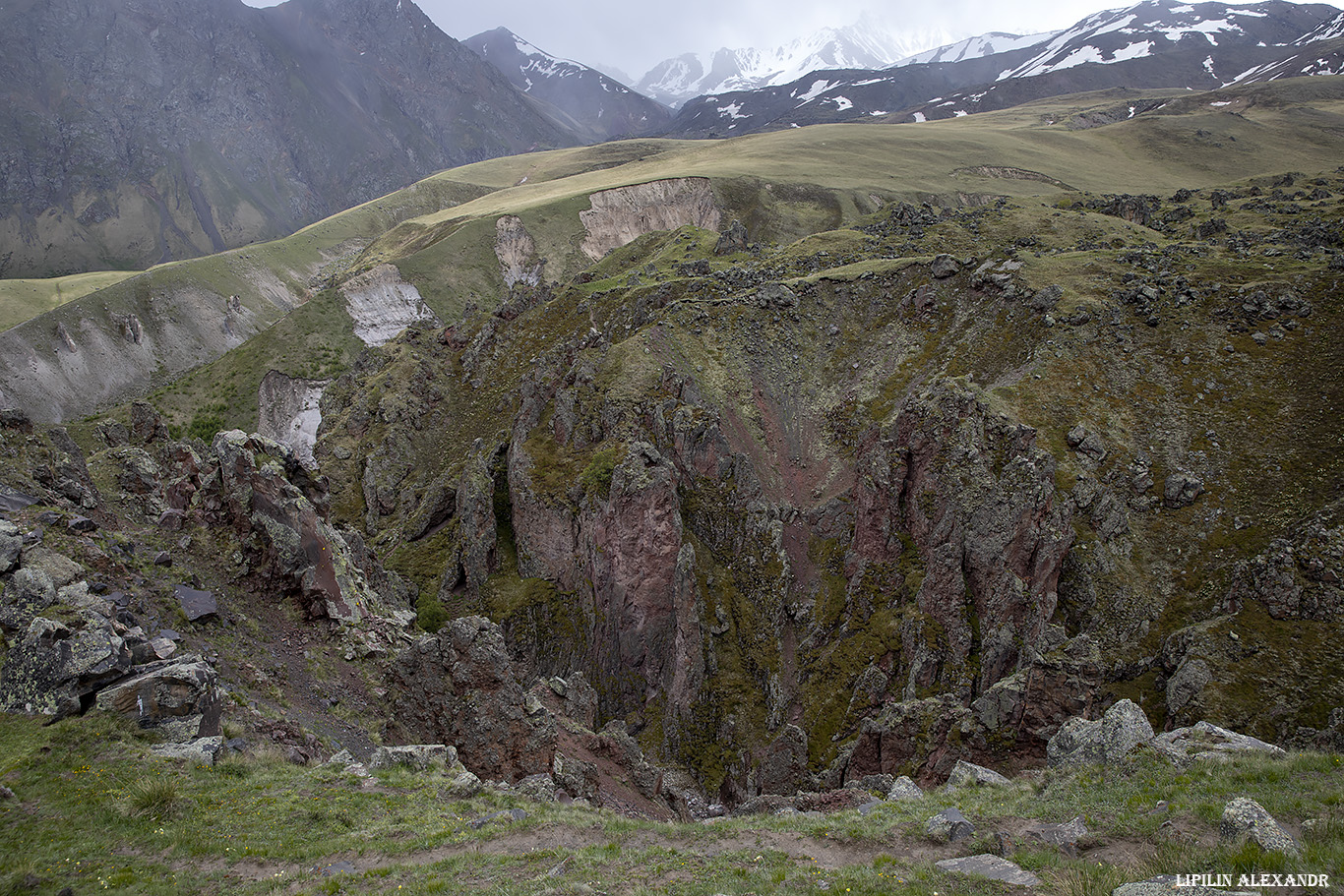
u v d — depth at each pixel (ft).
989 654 238.48
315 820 103.09
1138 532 263.90
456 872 90.02
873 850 93.91
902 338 379.35
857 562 294.46
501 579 341.00
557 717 203.21
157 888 81.51
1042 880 75.56
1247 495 259.60
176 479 208.03
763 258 516.32
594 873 89.35
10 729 105.70
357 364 572.51
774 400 368.48
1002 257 398.01
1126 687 232.73
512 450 369.50
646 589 294.05
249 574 189.26
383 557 378.73
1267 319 317.83
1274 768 92.94
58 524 154.20
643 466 304.71
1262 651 213.05
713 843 102.63
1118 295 347.77
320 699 161.68
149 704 115.34
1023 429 271.08
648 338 376.48
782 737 243.81
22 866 81.92
